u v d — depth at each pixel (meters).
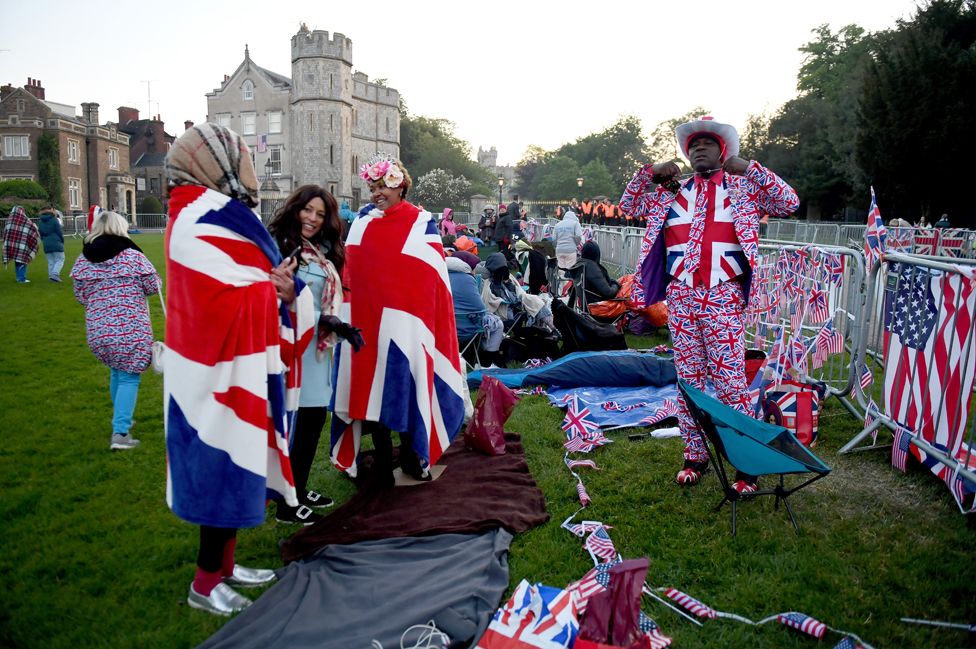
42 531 3.72
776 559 3.35
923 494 4.06
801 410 4.88
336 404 4.18
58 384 6.51
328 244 3.78
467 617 2.83
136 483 4.32
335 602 2.96
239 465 2.79
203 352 2.76
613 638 2.56
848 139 34.53
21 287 13.19
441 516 3.74
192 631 2.87
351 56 59.53
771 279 6.85
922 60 26.62
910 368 4.34
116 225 4.78
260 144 60.44
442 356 4.20
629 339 8.38
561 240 11.38
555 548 3.46
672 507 3.91
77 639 2.83
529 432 5.18
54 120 50.81
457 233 20.91
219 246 2.80
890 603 3.00
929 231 14.95
